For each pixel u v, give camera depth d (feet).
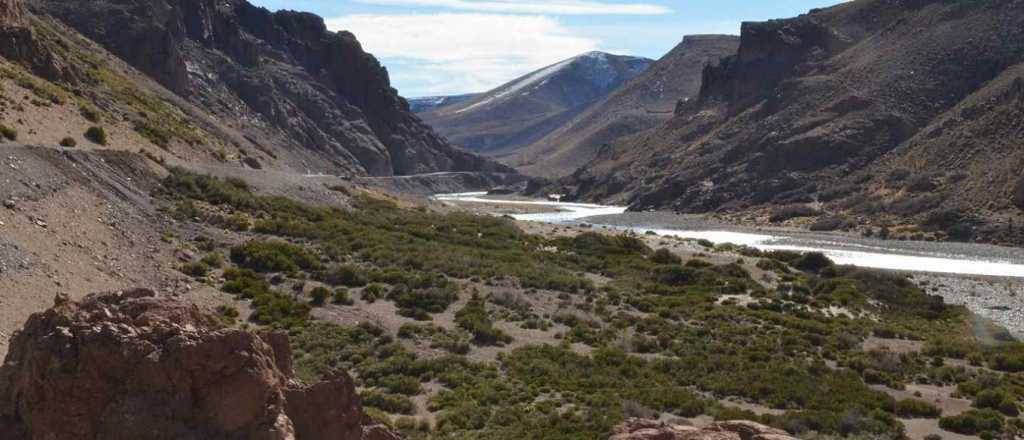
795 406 104.94
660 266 208.44
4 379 43.24
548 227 291.38
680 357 126.72
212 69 481.05
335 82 646.33
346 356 114.01
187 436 40.04
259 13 620.08
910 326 170.50
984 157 393.29
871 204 389.39
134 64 388.37
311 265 155.74
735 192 467.11
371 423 52.01
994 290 217.97
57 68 227.20
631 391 104.27
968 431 99.40
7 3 227.81
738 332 146.20
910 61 524.11
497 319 143.64
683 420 93.97
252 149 354.13
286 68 593.83
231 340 42.11
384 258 173.37
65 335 41.81
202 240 153.17
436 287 154.61
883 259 274.16
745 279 202.69
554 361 119.34
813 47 617.21
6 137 151.12
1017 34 508.12
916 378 126.11
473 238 224.33
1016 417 106.32
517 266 187.52
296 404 46.42
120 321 43.60
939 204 364.99
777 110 553.23
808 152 470.80
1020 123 399.85
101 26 390.63
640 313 161.68
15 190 124.98
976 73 498.69
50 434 40.47
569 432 84.84
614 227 374.43
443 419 89.81
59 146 162.71
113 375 41.27
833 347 141.28
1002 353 143.33
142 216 152.05
